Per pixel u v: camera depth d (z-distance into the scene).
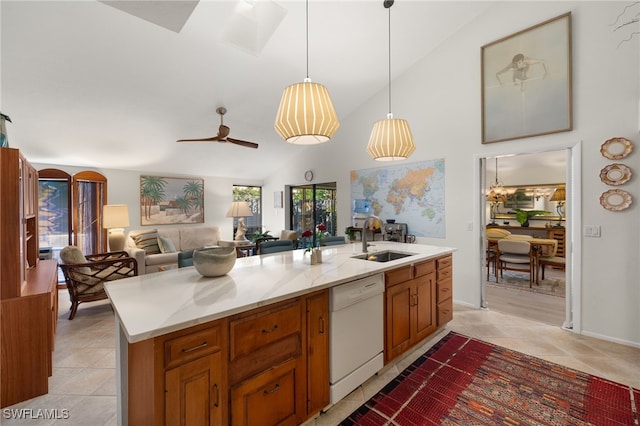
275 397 1.47
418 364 2.34
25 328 1.93
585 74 2.84
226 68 3.44
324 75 4.02
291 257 2.53
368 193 4.84
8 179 1.93
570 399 1.90
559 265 4.47
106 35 2.72
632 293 2.63
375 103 4.69
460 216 3.76
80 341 2.78
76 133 4.01
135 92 3.51
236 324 1.31
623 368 2.26
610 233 2.73
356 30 3.32
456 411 1.79
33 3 2.32
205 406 1.21
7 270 1.92
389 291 2.19
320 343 1.70
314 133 1.82
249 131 4.96
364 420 1.72
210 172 6.21
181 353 1.14
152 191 5.57
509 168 6.86
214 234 6.15
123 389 1.49
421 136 4.12
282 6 2.85
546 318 3.30
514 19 3.27
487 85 3.46
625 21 2.64
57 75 3.02
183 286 1.61
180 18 1.74
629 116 2.62
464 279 3.74
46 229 4.59
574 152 2.91
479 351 2.55
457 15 3.49
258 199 7.26
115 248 4.63
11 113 3.40
